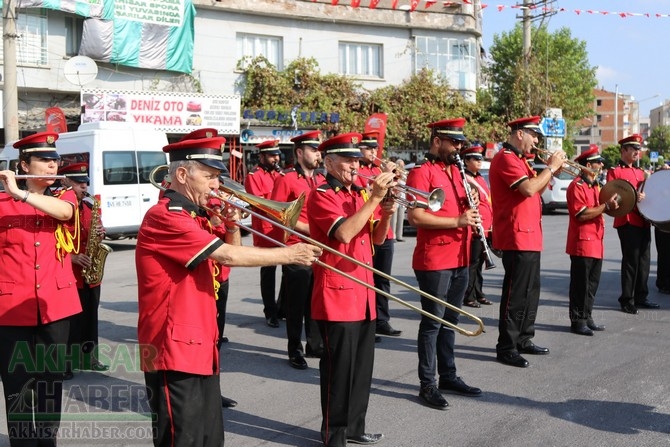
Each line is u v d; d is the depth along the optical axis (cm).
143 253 342
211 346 349
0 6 1797
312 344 694
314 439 481
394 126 2295
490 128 2470
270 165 862
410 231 1788
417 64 2422
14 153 1498
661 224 779
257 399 564
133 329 786
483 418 513
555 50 3644
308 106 2183
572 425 496
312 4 2262
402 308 916
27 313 426
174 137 1925
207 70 2133
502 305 654
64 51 1928
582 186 752
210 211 373
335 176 460
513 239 643
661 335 746
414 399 557
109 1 1928
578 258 750
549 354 679
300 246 360
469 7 2484
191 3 2059
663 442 465
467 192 562
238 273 1200
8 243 430
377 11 2352
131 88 2023
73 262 610
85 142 1405
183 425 338
